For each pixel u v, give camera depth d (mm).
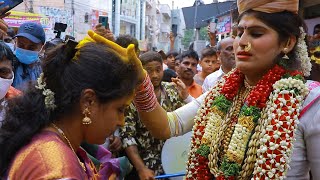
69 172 847
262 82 1325
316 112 1228
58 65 979
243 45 1300
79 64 961
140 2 24562
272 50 1280
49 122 988
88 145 1362
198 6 17359
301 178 1288
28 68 2920
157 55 2449
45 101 970
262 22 1256
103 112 1003
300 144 1260
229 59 3145
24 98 985
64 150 900
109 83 971
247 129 1315
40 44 3012
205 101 1515
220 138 1378
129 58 1054
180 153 2379
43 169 847
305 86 1267
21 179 867
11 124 959
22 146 938
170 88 2600
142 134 2346
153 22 31062
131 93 1048
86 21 16266
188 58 3682
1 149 942
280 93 1264
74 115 995
